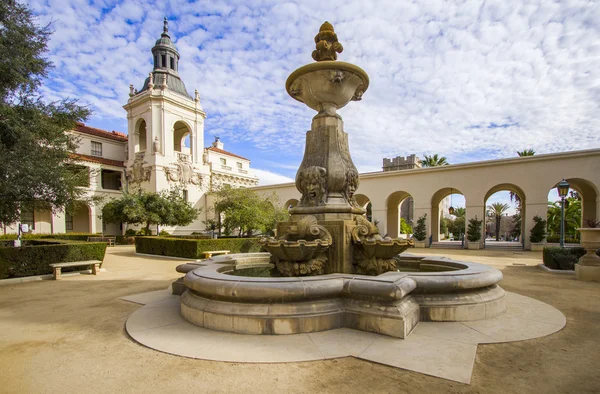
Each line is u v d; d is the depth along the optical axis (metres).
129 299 6.39
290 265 5.26
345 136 6.66
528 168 20.75
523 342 3.84
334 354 3.41
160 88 31.16
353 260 5.54
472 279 4.67
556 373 3.09
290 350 3.51
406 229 36.47
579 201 29.67
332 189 6.20
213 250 15.32
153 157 29.78
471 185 22.64
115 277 9.74
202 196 34.25
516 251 19.81
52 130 10.77
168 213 25.03
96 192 29.42
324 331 4.07
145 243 17.48
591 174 19.00
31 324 4.80
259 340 3.81
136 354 3.55
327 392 2.72
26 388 2.84
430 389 2.76
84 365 3.30
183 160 32.16
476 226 21.94
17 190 9.48
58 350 3.73
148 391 2.78
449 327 4.29
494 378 2.98
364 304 4.18
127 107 32.31
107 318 5.09
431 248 22.91
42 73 10.59
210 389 2.79
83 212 30.86
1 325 4.77
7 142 9.61
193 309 4.52
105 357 3.49
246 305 4.14
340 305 4.29
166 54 34.47
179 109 32.34
